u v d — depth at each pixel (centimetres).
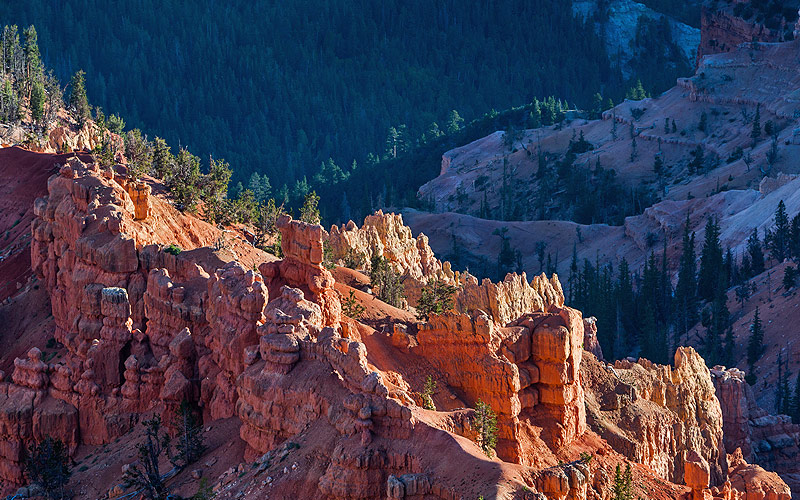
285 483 18988
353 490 18050
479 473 17300
